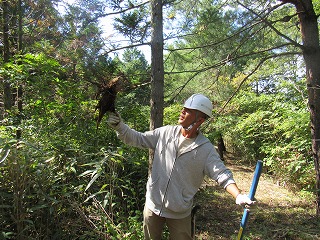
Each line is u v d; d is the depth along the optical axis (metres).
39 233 2.87
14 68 4.05
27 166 2.72
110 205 3.28
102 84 2.51
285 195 6.51
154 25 4.08
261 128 9.41
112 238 2.93
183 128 2.39
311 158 6.79
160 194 2.43
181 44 5.56
